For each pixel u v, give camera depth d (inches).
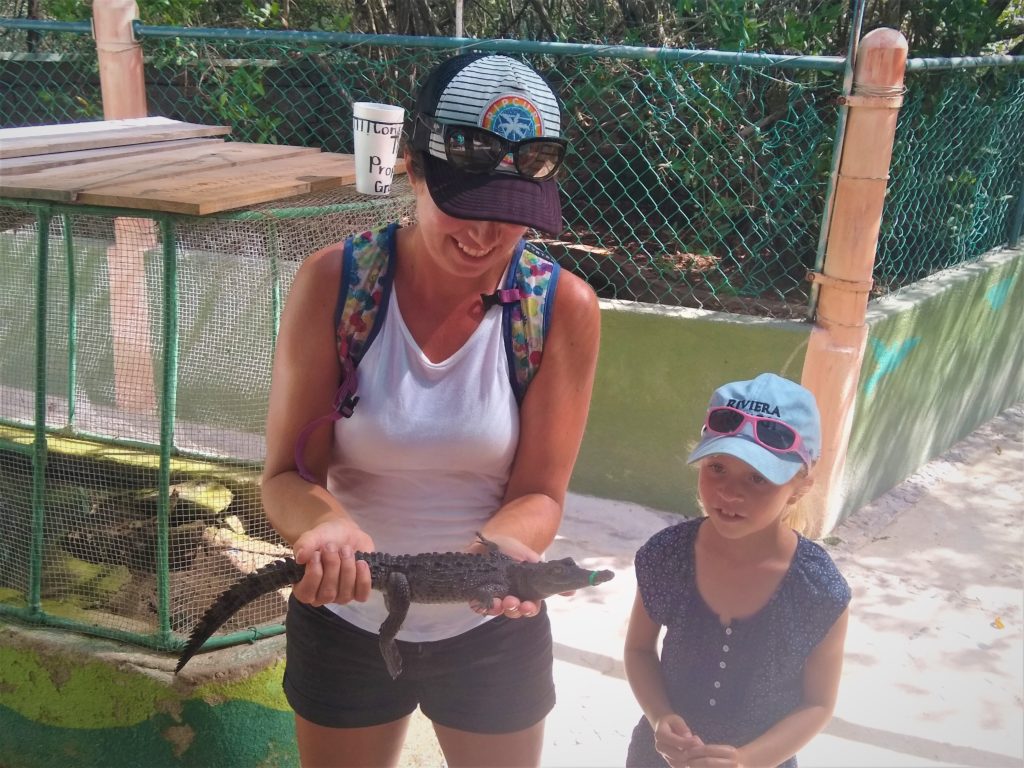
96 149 129.5
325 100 236.8
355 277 75.2
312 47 201.8
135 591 113.6
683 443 180.5
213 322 127.6
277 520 76.9
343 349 75.9
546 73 217.2
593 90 201.8
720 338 173.3
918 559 171.8
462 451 76.3
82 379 147.3
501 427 76.9
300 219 123.8
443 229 69.6
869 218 158.9
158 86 231.9
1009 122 226.1
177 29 191.9
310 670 80.3
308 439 78.9
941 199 215.8
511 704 81.3
